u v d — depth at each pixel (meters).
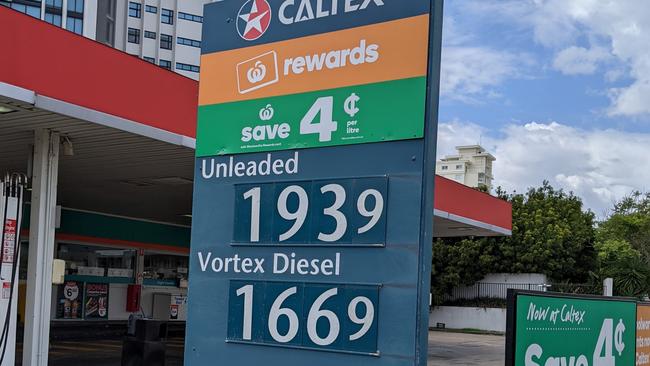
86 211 20.97
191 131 10.32
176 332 22.98
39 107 8.13
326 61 4.10
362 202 3.82
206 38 4.68
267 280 4.12
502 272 35.09
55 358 14.41
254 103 4.37
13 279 8.90
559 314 4.72
